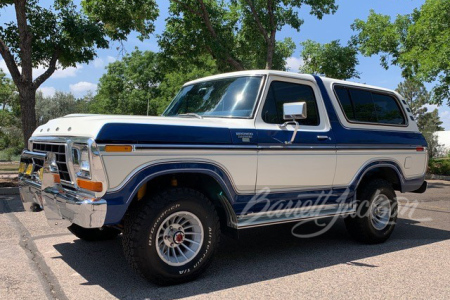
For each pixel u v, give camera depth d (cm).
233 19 1600
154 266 355
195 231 384
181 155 368
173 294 353
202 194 385
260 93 439
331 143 487
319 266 445
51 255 469
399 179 578
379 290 370
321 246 536
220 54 1447
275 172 434
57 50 1195
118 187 336
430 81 1712
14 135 3300
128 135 341
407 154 585
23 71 1105
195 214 377
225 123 414
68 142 357
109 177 332
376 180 547
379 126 557
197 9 1457
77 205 335
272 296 352
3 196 941
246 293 359
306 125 475
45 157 392
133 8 1296
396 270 430
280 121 449
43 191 393
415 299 349
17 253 474
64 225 376
